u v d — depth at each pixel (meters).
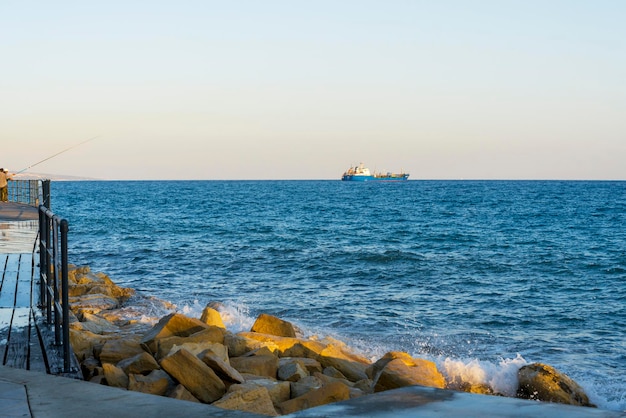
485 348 15.50
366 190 176.75
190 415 4.66
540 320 18.92
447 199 117.00
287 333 12.72
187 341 9.80
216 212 74.75
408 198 121.19
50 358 7.04
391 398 4.86
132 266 28.62
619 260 34.09
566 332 17.50
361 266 29.77
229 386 8.19
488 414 4.38
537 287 25.28
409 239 44.28
